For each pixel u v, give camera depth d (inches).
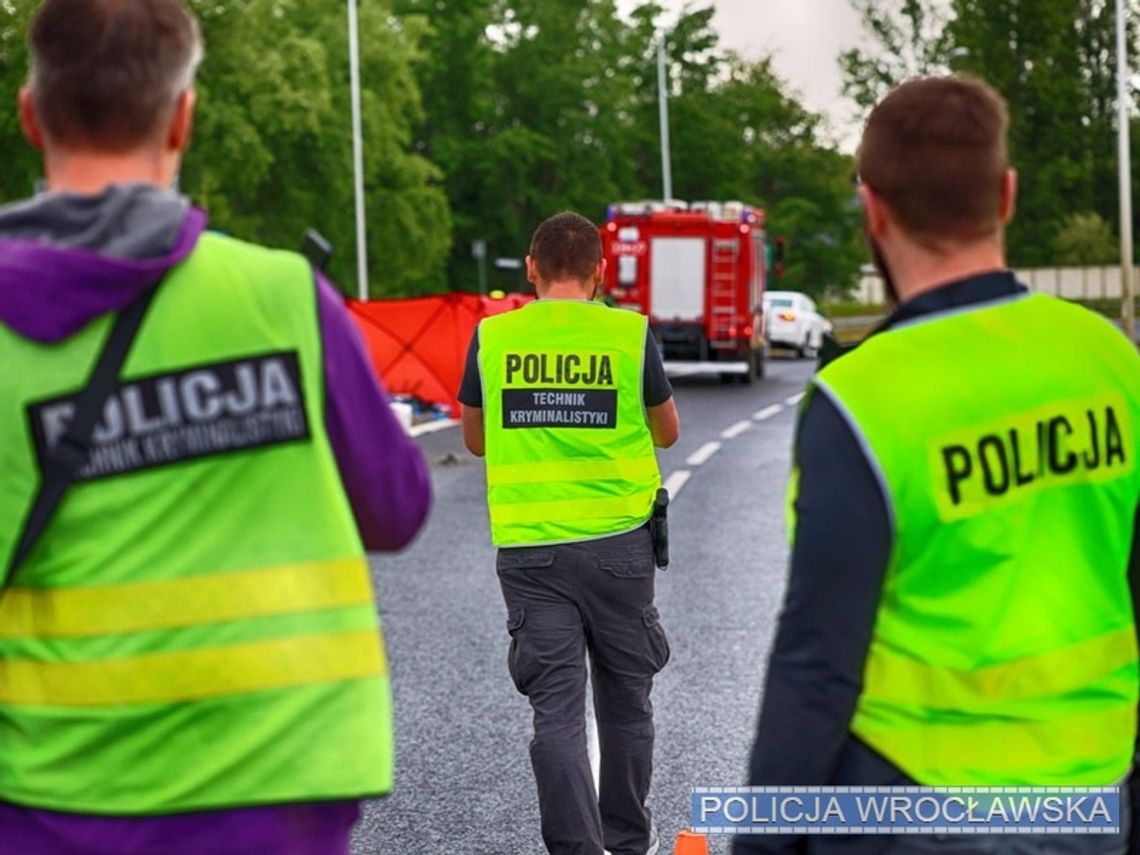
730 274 1310.3
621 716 207.5
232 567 92.8
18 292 90.1
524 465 205.2
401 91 2305.6
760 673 317.7
